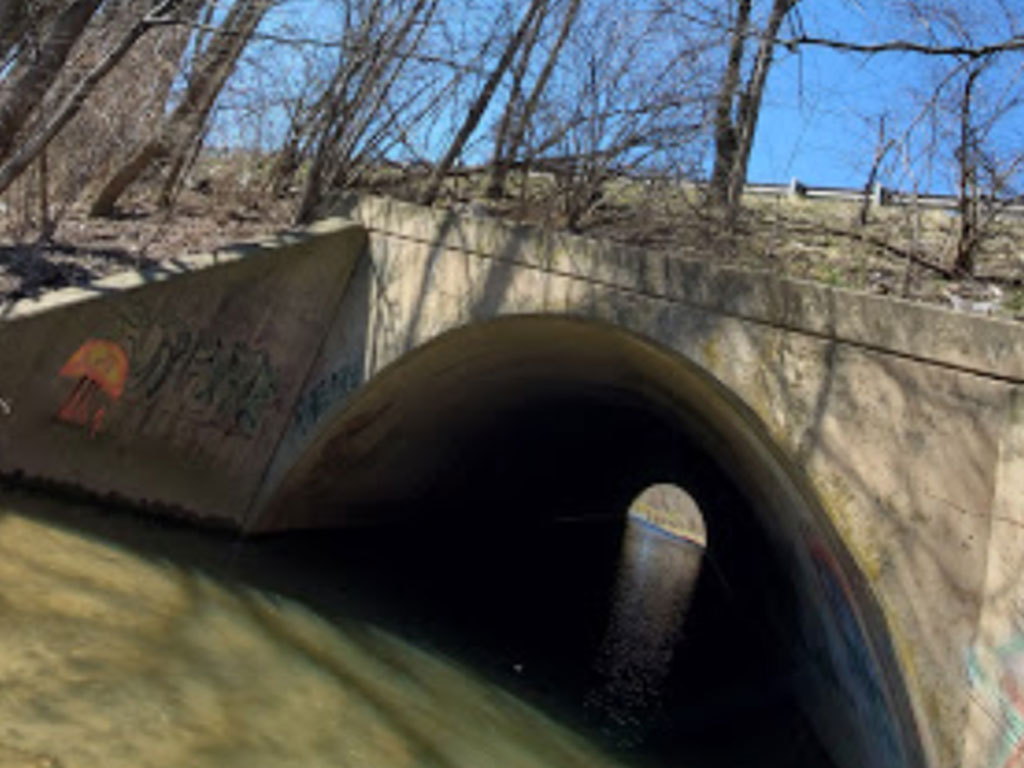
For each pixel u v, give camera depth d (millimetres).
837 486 5426
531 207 11047
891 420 5262
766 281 6082
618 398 12188
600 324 7324
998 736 4340
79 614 6586
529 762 6875
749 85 10359
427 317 8930
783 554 9742
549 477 17828
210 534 9883
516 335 8992
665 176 10312
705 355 6406
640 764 7578
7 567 6953
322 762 5723
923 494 5020
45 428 8602
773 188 14766
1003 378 4789
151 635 6719
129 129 12438
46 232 10250
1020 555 4457
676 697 9875
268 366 9820
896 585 5020
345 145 11492
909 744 5027
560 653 10383
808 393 5715
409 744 6465
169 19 8531
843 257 9219
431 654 8750
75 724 5062
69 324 8539
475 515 16094
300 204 11070
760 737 9039
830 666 7910
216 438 9695
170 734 5367
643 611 14359
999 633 4461
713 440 10359
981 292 7742
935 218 11156
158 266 9180
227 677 6500
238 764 5309
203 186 14805
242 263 9344
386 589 10641
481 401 11945
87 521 8719
